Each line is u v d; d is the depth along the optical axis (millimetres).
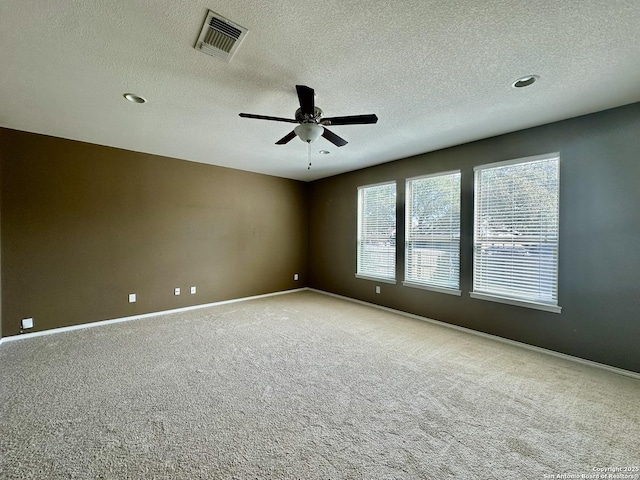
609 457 1615
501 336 3406
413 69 2088
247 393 2246
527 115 2859
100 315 3932
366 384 2395
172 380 2432
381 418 1953
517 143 3273
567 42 1789
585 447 1691
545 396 2227
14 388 2281
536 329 3135
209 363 2760
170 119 3016
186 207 4727
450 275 3920
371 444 1709
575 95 2451
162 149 4117
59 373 2535
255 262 5645
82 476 1461
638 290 2559
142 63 2021
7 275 3326
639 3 1472
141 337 3438
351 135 3445
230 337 3459
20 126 3252
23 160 3406
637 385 2396
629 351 2590
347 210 5539
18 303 3383
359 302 5250
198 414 1979
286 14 1562
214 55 1927
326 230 6031
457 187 3842
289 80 2234
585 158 2824
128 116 2943
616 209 2666
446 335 3570
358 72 2125
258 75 2168
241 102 2617
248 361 2812
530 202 3193
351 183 5453
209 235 5004
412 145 3834
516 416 1980
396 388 2334
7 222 3328
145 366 2686
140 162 4242
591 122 2795
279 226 6016
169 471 1498
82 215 3795
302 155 4387
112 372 2562
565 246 2941
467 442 1731
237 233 5375
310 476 1475
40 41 1781
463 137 3502
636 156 2570
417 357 2930
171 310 4578
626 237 2617
